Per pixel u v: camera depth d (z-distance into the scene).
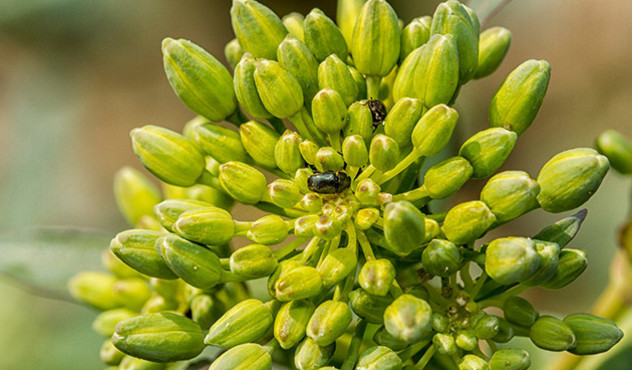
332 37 0.10
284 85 0.10
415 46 0.11
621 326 0.12
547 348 0.10
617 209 0.15
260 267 0.10
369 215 0.10
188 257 0.10
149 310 0.11
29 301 0.16
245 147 0.10
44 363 0.16
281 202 0.10
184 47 0.10
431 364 0.10
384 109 0.10
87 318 0.16
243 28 0.11
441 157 0.11
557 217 0.16
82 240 0.12
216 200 0.11
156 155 0.10
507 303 0.10
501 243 0.10
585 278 0.15
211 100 0.11
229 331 0.10
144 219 0.11
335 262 0.10
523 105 0.10
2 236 0.12
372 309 0.10
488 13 0.11
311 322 0.10
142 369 0.11
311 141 0.10
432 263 0.10
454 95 0.10
